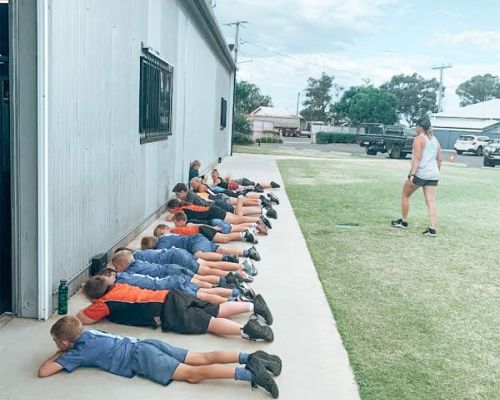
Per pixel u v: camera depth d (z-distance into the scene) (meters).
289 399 3.28
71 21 4.50
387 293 5.38
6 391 3.20
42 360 3.59
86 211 5.06
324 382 3.51
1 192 4.12
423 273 6.16
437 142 8.20
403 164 22.56
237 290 4.61
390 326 4.52
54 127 4.21
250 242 6.90
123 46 6.11
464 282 5.89
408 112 92.31
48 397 3.15
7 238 4.21
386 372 3.69
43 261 4.14
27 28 3.95
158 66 7.82
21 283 4.18
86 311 4.09
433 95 91.00
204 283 4.77
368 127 30.16
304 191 12.52
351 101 68.12
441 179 17.55
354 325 4.48
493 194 13.69
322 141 49.34
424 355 4.00
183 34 9.90
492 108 55.91
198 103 12.22
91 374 3.42
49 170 4.12
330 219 9.11
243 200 8.74
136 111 6.77
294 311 4.71
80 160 4.84
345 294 5.27
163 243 5.73
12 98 4.01
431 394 3.43
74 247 4.78
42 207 4.08
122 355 3.43
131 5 6.37
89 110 5.04
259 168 17.61
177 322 4.03
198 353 3.50
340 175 16.72
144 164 7.29
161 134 8.14
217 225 6.96
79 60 4.72
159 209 8.30
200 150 12.84
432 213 8.16
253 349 3.92
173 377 3.38
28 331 4.00
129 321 4.09
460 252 7.24
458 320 4.76
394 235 8.12
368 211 10.10
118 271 4.77
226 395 3.28
